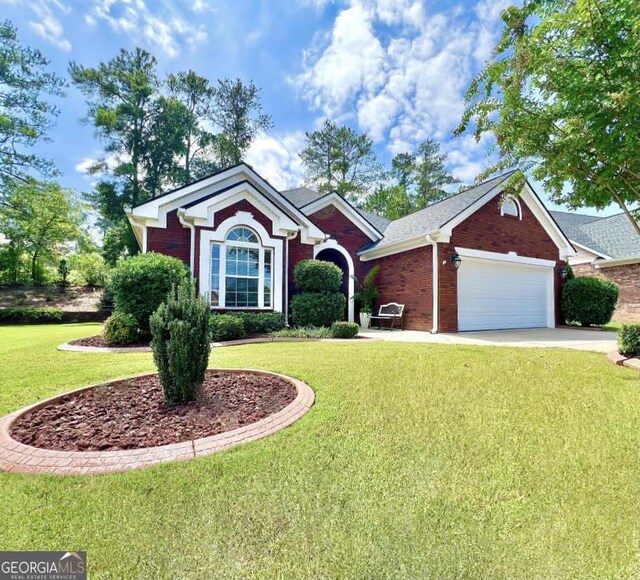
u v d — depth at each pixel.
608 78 4.55
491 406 3.69
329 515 1.98
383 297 14.42
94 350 7.29
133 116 27.66
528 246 13.80
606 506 2.04
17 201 22.94
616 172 5.32
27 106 21.67
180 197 10.67
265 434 3.03
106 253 28.53
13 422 3.31
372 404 3.76
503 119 5.55
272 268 11.30
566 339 9.67
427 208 16.69
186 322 3.86
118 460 2.60
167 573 1.63
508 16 5.25
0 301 21.30
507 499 2.12
